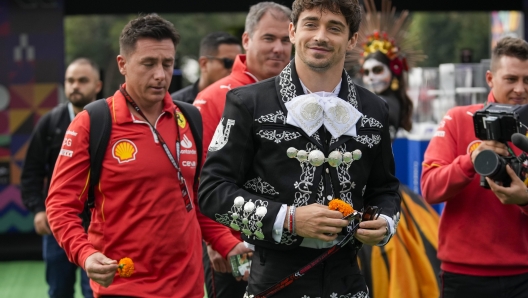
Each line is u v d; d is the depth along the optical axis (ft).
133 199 18.74
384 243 16.71
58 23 49.90
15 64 49.83
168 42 19.29
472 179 20.80
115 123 18.92
